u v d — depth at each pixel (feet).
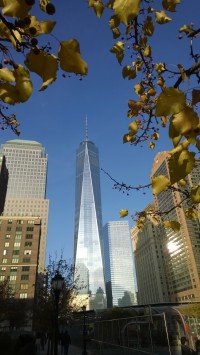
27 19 3.13
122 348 55.26
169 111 3.28
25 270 255.29
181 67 5.07
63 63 3.12
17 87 3.19
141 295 554.87
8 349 47.96
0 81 3.21
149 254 522.47
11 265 256.32
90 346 89.81
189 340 49.60
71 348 100.48
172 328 54.95
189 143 3.31
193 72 5.20
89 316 104.73
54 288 41.60
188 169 3.28
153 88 7.28
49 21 3.16
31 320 223.10
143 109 7.36
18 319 209.67
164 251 497.46
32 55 3.14
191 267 406.62
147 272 532.32
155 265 497.05
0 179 357.20
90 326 98.94
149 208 10.80
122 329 56.08
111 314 101.71
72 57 3.10
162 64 7.15
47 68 3.12
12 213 625.41
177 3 4.72
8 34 3.20
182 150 3.31
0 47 3.24
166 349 49.70
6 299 189.37
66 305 102.12
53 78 3.13
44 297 100.07
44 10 3.24
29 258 262.47
